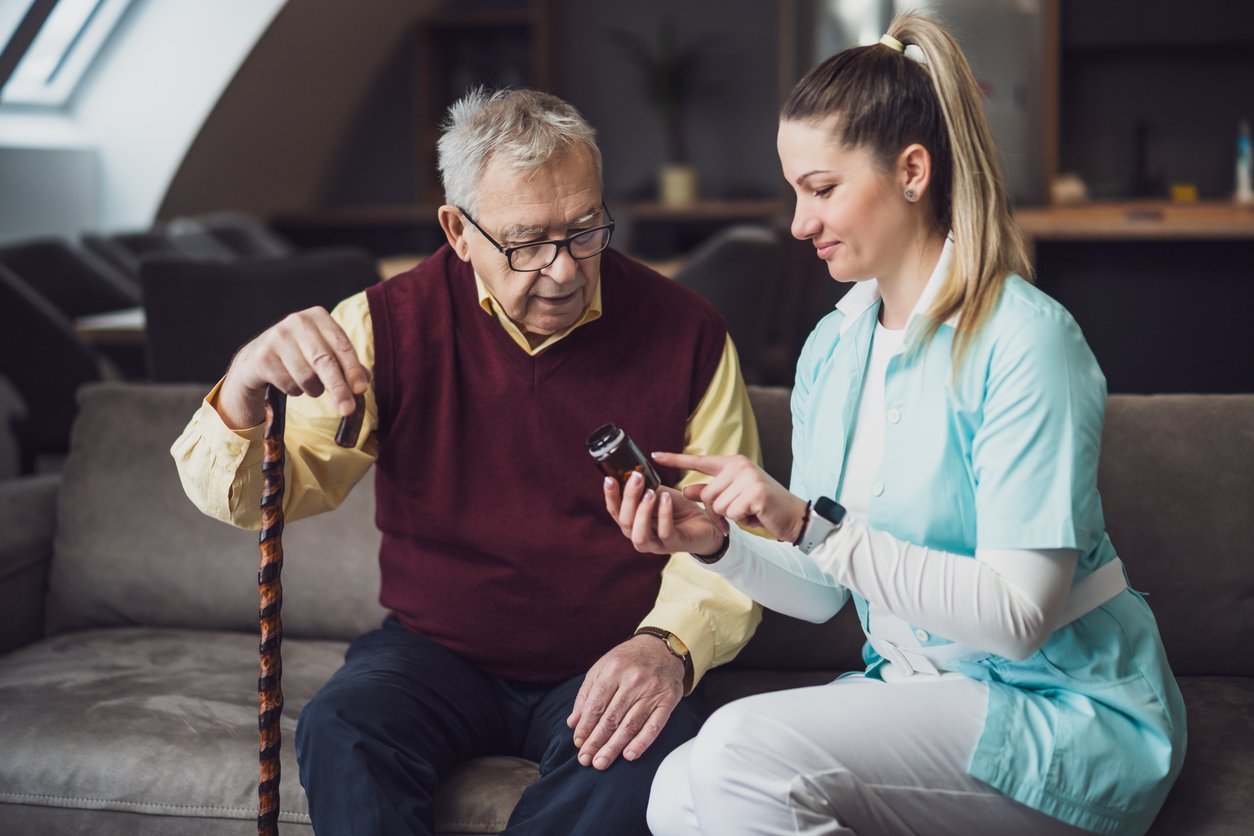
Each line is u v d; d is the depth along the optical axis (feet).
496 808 5.16
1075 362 4.37
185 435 5.27
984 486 4.36
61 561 7.16
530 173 5.08
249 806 5.39
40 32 17.83
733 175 24.72
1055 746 4.37
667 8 24.59
